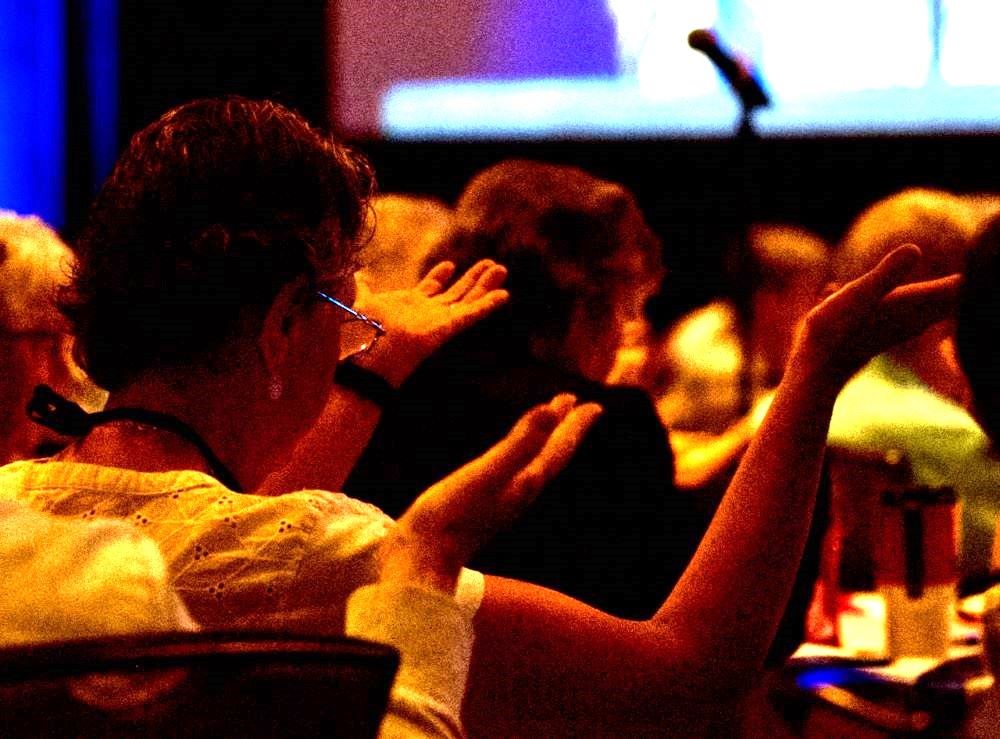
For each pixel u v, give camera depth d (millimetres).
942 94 23203
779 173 23938
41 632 2756
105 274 4078
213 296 4020
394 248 9500
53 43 25188
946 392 9453
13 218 6734
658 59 24172
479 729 4082
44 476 3930
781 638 6984
